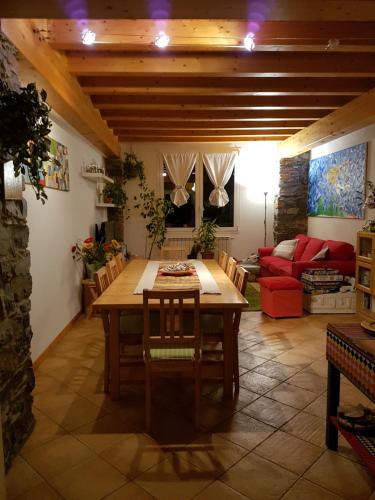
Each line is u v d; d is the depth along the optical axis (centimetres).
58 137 413
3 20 205
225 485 188
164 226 761
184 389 290
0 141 183
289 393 281
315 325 442
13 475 196
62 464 204
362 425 197
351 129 477
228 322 271
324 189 643
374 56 356
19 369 217
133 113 528
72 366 332
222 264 411
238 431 233
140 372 278
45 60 287
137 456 210
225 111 535
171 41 296
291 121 585
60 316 403
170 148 750
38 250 340
